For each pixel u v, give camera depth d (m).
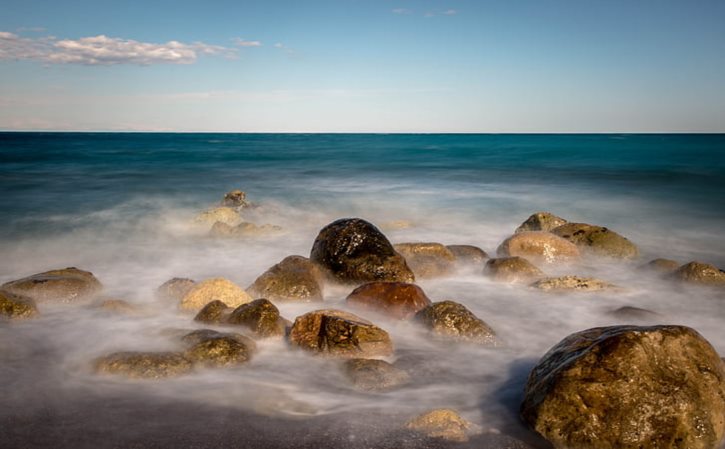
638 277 15.02
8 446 6.56
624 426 6.32
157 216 23.62
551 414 6.64
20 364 8.88
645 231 22.11
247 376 8.32
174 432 6.86
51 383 8.19
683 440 6.25
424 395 7.93
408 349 9.52
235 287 11.35
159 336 9.77
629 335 6.89
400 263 13.30
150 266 16.17
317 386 8.08
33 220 22.09
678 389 6.48
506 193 32.12
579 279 13.36
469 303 12.50
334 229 13.82
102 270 15.69
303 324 9.34
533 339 10.41
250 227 20.14
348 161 57.12
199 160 56.84
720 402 6.56
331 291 13.02
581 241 17.27
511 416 7.35
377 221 23.70
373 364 8.39
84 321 10.79
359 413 7.32
